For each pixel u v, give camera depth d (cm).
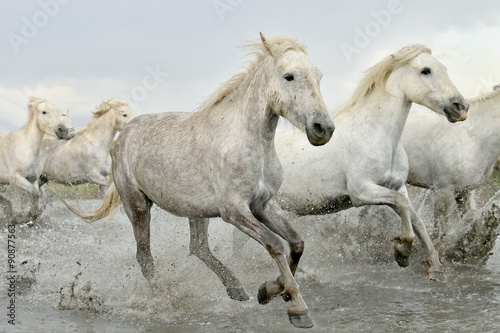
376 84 543
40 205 962
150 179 454
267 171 404
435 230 619
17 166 990
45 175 1170
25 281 549
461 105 513
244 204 390
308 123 361
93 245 743
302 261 607
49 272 589
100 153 1144
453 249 593
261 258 607
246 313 441
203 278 520
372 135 536
